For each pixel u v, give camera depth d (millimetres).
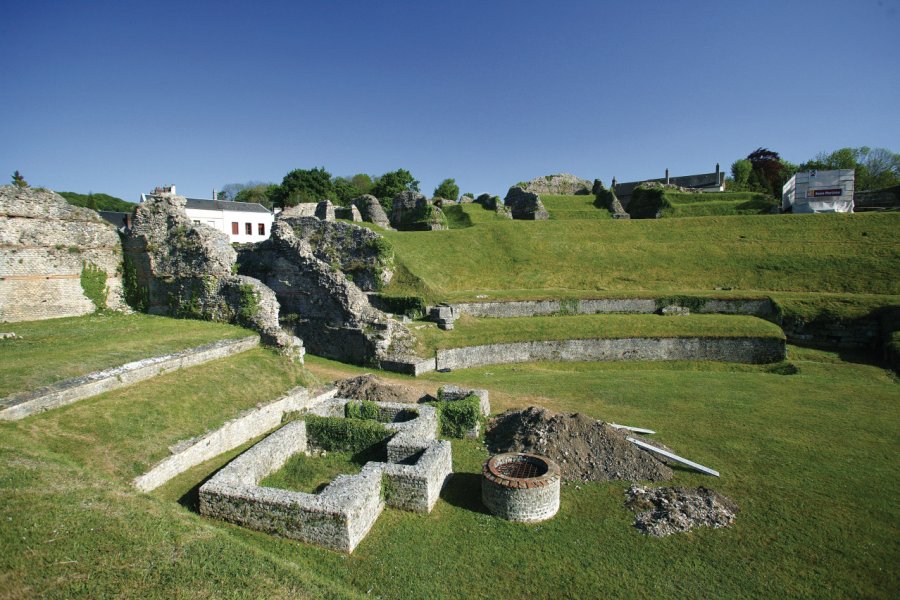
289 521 11070
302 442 16219
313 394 19688
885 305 33719
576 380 25672
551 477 12430
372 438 15695
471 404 17359
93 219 25719
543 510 12180
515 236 48500
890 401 21938
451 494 13492
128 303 27016
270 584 8477
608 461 14695
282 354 21031
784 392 23391
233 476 12375
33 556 8117
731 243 45906
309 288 29891
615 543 11297
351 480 12172
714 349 31750
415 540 11336
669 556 10844
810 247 43406
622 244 47281
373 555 10734
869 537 11500
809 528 11836
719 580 10102
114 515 9555
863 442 17016
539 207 62031
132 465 12500
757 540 11375
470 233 48438
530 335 31578
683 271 42375
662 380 25766
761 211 60031
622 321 33969
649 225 51344
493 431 17422
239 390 17422
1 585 7492
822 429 18234
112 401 14422
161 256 25891
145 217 26359
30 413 12852
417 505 12539
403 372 26750
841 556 10812
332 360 29094
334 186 92250
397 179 89250
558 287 40906
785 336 32625
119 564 8336
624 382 25203
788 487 13781
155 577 8195
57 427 12680
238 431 15969
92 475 10992
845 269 39781
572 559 10719
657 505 12703
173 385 16172
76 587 7723
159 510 10250
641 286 40688
